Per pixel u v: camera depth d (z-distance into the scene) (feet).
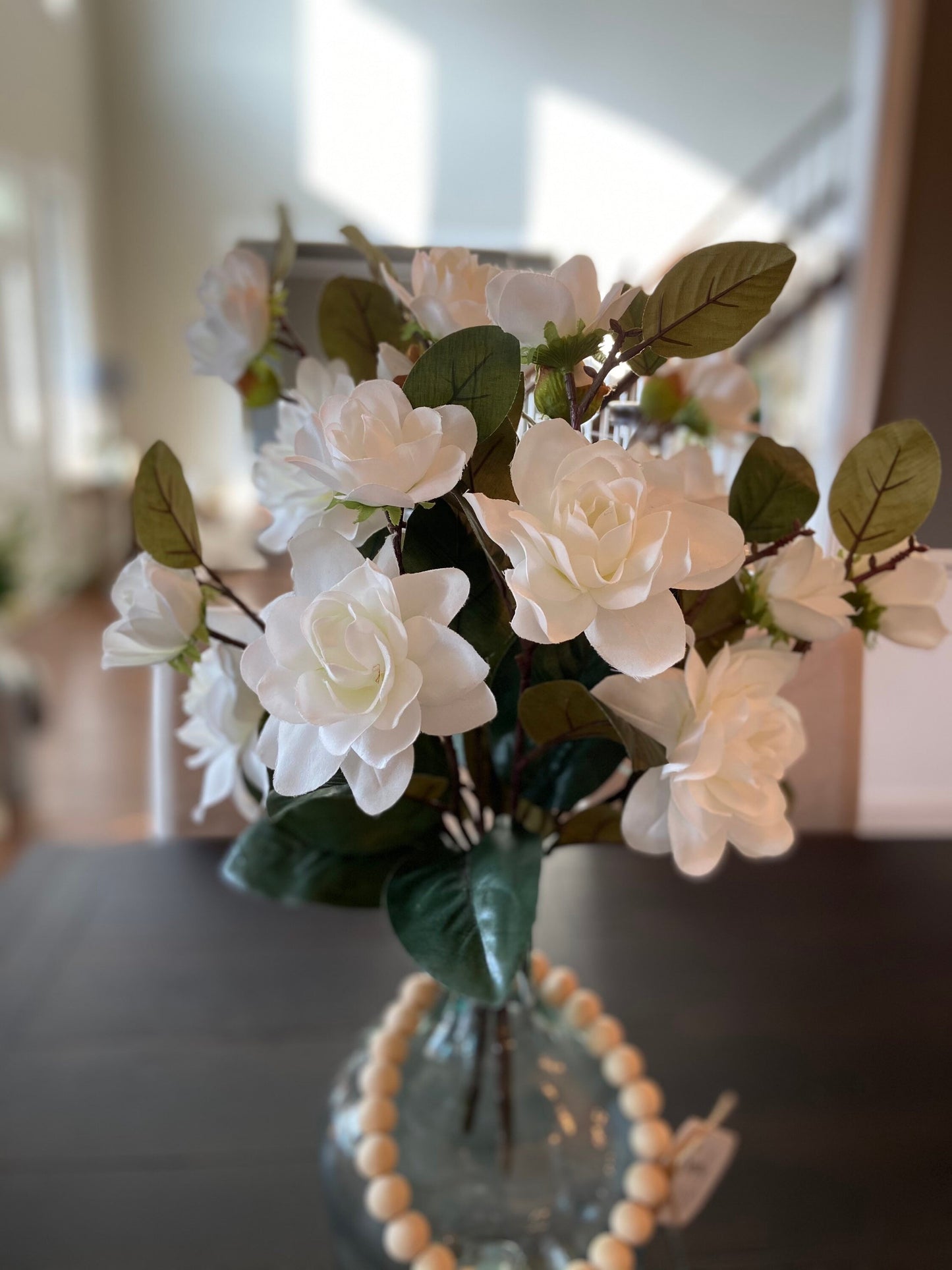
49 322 11.57
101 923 2.35
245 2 12.48
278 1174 1.70
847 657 1.74
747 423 1.50
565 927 2.33
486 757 1.29
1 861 5.58
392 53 12.71
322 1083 1.89
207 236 13.19
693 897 2.44
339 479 0.91
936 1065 1.91
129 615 1.09
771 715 1.04
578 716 1.08
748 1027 2.01
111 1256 1.55
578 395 1.06
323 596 0.90
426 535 1.04
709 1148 1.46
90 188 12.50
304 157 13.04
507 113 12.89
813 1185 1.66
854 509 1.08
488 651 1.02
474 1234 1.39
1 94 10.14
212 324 1.25
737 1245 1.56
